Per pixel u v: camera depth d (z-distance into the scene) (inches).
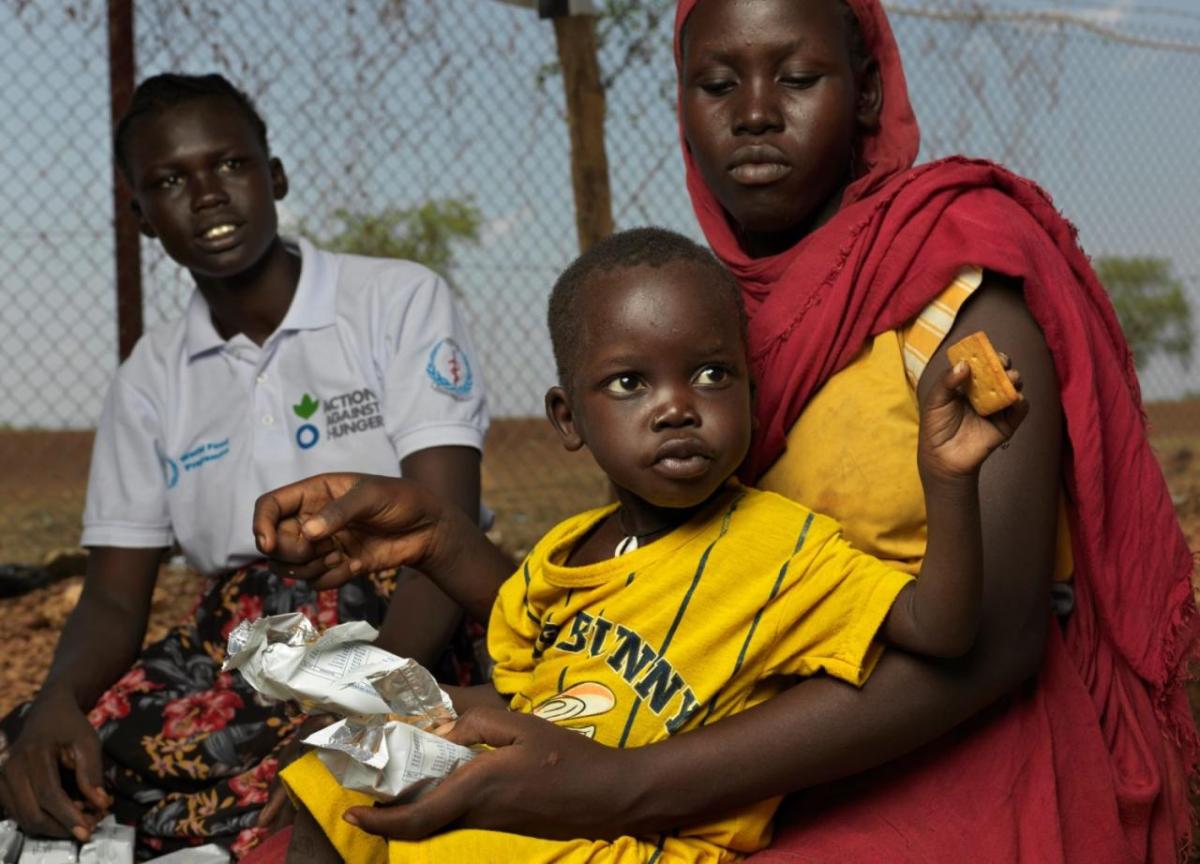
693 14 75.2
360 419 100.4
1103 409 67.6
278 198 112.4
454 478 97.8
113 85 203.2
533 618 71.1
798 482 68.4
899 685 61.7
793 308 68.7
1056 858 64.2
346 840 63.4
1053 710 66.9
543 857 59.6
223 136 99.2
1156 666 68.9
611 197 220.4
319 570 75.1
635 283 64.6
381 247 253.4
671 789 60.5
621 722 64.0
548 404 71.8
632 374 64.4
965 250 64.4
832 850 63.9
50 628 208.8
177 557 233.6
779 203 73.9
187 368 103.9
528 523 303.9
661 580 65.4
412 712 60.3
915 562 66.7
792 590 63.1
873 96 76.8
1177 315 449.4
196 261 99.6
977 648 62.1
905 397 66.4
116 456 105.0
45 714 91.1
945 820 64.8
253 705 91.5
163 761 88.7
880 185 73.9
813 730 61.2
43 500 369.1
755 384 69.0
